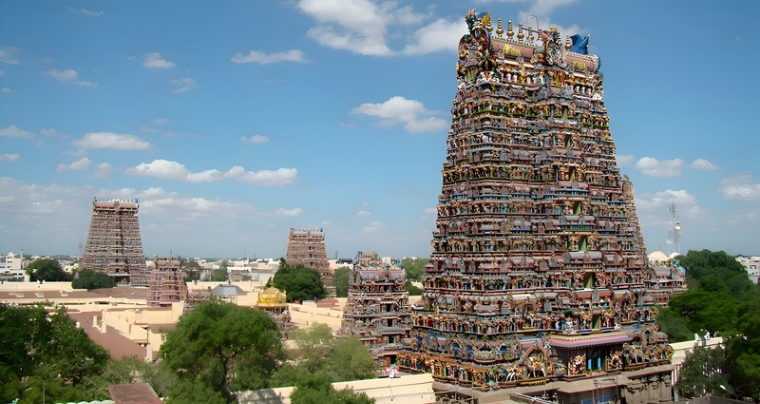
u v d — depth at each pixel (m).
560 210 130.88
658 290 197.62
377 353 142.12
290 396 98.31
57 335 106.56
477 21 134.12
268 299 187.12
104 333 159.00
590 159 138.50
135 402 85.44
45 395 92.94
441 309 125.06
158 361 123.94
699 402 126.38
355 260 159.88
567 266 127.31
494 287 119.06
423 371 126.12
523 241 125.12
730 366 134.12
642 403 126.94
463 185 129.38
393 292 155.62
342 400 94.69
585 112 141.00
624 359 128.50
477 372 113.38
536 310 122.06
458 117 134.62
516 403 110.19
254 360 110.38
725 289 185.12
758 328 127.62
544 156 132.25
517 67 138.25
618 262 134.50
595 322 126.38
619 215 141.50
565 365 120.69
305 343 127.12
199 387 91.25
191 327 98.56
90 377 105.44
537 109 136.75
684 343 145.75
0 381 93.44
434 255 132.62
